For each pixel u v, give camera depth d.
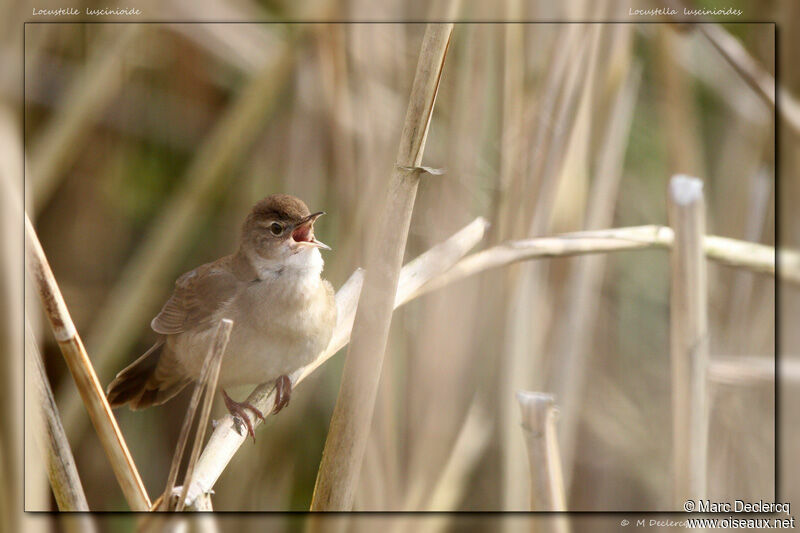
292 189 8.76
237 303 6.84
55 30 8.34
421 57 4.75
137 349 9.17
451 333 7.34
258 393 7.00
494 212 7.51
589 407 9.22
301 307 6.74
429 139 7.96
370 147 7.86
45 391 4.66
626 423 9.28
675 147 8.45
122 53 8.67
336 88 7.87
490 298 7.34
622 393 9.42
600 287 8.81
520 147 7.36
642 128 9.81
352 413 5.09
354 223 7.79
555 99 7.27
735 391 7.39
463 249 6.42
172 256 8.45
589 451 9.09
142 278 8.19
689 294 5.56
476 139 7.64
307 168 8.71
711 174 9.06
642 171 9.83
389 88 8.00
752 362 7.38
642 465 9.16
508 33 7.48
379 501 6.84
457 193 7.70
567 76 7.28
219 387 7.05
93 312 9.27
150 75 9.52
